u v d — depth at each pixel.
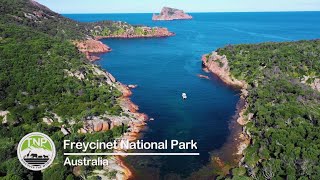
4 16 196.62
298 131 82.44
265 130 86.88
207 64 178.00
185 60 195.50
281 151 76.00
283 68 144.75
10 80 104.25
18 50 127.38
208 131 98.12
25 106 93.00
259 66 153.62
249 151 81.75
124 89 132.25
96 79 128.62
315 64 144.00
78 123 90.88
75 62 134.38
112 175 74.44
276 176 66.81
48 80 109.31
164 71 168.25
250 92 122.88
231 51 178.88
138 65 182.12
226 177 75.00
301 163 69.44
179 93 132.38
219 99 126.25
